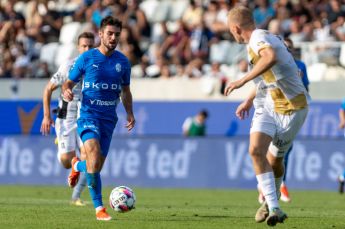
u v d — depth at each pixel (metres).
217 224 32.78
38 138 73.50
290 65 31.31
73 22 95.94
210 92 80.44
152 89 82.62
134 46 88.75
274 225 30.84
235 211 41.28
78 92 42.88
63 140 43.00
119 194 35.88
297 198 56.28
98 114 34.94
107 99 35.06
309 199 55.22
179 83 81.69
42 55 91.44
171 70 86.75
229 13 31.75
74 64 35.03
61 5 101.81
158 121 78.12
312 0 86.56
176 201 51.53
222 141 69.75
